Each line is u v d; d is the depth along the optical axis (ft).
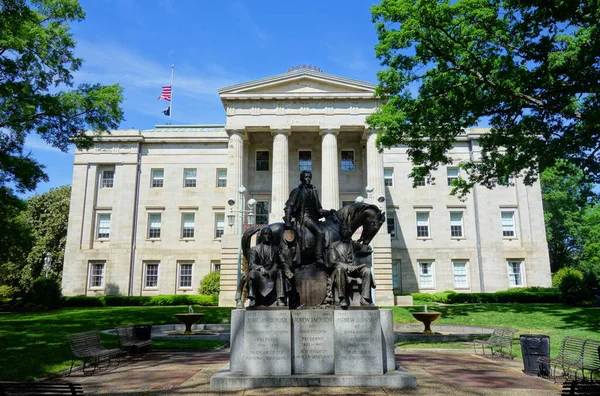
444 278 152.87
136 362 45.62
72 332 69.51
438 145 80.59
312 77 134.00
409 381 29.78
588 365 35.78
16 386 22.30
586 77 59.93
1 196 78.33
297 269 33.12
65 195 185.37
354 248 33.81
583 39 60.95
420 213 158.30
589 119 54.03
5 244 99.40
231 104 134.82
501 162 80.12
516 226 154.51
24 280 164.25
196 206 160.15
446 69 70.49
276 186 128.88
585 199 75.36
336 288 31.94
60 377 37.58
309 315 31.30
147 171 163.12
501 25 65.62
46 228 174.91
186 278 156.46
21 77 77.00
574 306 98.58
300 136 146.41
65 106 75.97
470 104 69.46
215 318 88.79
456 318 84.58
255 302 31.89
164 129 178.60
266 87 135.13
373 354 30.35
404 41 70.28
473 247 154.71
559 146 63.67
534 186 156.35
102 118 80.79
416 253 154.51
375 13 72.54
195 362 44.29
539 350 37.63
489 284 149.89
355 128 134.82
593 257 181.78
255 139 145.69
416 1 69.36
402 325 80.12
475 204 156.25
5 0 70.54
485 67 65.36
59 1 79.61
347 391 28.14
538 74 62.18
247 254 34.45
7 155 74.90
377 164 129.90
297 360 30.76
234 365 31.71
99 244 157.69
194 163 163.84
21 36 73.97
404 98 75.92
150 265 157.48
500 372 38.19
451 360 44.78
